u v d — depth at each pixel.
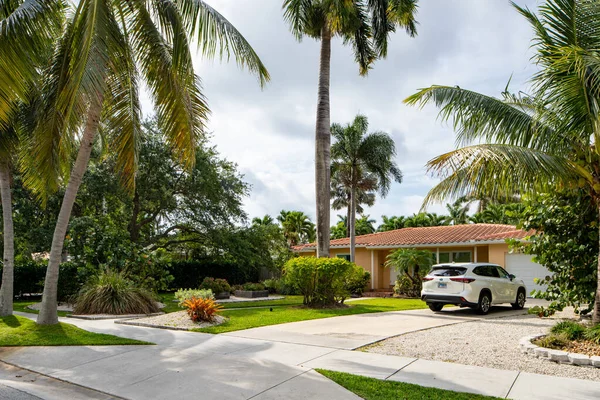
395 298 21.25
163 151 22.59
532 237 10.83
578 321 11.12
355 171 26.59
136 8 10.12
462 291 13.84
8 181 12.12
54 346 8.57
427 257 21.69
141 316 13.20
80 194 22.00
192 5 9.45
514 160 7.83
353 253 25.55
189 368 6.96
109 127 11.34
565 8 8.16
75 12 10.55
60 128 10.78
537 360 7.37
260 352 7.98
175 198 24.22
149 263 17.52
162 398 5.66
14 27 8.20
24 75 8.49
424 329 10.70
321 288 16.08
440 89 9.15
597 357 6.95
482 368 6.82
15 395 5.80
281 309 15.41
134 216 23.44
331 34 18.89
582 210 9.78
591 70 7.48
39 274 19.31
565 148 8.66
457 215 50.78
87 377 6.64
